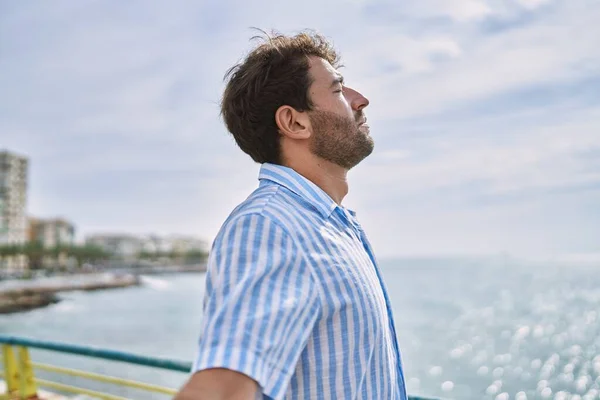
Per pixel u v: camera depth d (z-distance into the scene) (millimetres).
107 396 3922
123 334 51500
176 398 987
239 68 1545
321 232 1266
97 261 177000
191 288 147125
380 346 1288
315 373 1172
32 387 4555
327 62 1509
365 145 1494
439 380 30828
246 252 1146
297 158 1469
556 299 80875
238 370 989
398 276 175250
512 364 34750
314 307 1148
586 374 31578
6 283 120125
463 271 199625
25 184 165375
